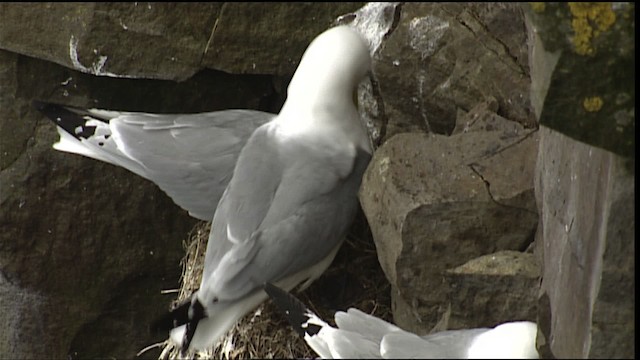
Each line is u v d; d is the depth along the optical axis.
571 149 6.20
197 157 8.70
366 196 8.22
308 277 8.52
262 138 8.59
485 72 8.90
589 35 5.23
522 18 8.86
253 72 9.73
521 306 7.19
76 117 9.03
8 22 9.51
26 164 9.98
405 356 6.29
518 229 7.59
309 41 9.64
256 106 10.15
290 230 8.09
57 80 9.86
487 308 7.24
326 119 8.55
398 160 8.05
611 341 5.48
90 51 9.48
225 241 8.21
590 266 5.62
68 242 10.24
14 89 9.83
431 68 9.13
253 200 8.25
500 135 8.15
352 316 6.82
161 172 8.70
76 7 9.43
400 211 7.63
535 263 7.31
